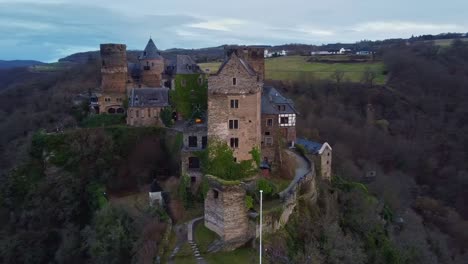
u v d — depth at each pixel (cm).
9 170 7188
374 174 8431
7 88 14412
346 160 8388
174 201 5062
